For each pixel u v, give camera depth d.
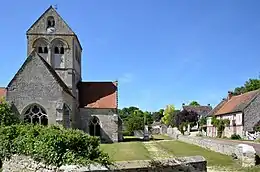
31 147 16.41
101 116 51.66
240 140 50.16
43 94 42.81
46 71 43.22
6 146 18.58
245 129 57.81
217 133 69.00
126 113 149.88
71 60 52.81
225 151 30.61
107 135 51.22
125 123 87.94
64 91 43.56
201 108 117.75
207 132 78.81
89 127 51.56
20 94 42.38
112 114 51.75
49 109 42.69
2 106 38.53
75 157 14.02
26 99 42.44
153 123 150.00
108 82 55.66
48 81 43.06
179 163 15.99
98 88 55.03
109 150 35.44
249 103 58.53
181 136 57.19
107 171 13.41
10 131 18.86
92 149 14.60
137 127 82.00
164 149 37.16
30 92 42.62
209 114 79.12
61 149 14.50
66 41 53.00
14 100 42.12
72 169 13.39
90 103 52.50
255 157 24.33
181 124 94.38
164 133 103.94
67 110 44.28
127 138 64.88
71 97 47.25
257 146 32.94
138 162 14.50
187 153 32.69
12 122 37.69
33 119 42.62
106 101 52.75
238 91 98.88
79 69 59.50
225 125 66.56
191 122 95.38
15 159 17.86
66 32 53.12
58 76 50.09
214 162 26.28
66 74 52.47
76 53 55.84
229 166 24.30
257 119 58.09
